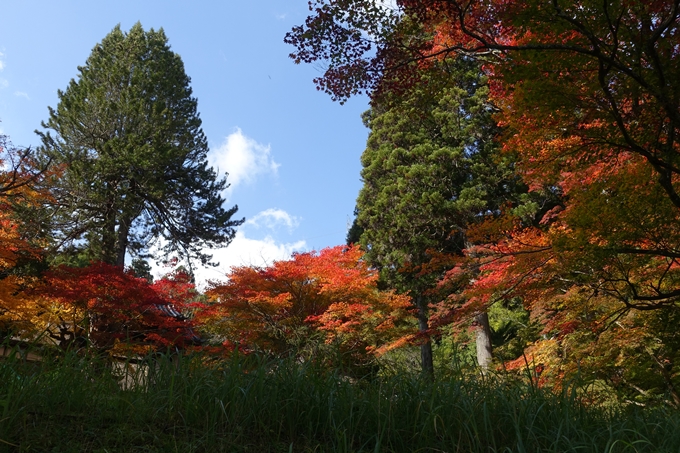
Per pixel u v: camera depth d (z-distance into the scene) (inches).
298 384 130.9
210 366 141.6
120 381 135.0
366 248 731.4
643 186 250.1
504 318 700.0
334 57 272.8
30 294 357.4
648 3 207.9
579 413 137.8
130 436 109.1
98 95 956.6
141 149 916.0
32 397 113.5
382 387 137.5
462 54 282.4
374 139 770.8
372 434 122.7
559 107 232.1
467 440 120.0
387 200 703.7
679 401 222.1
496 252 334.6
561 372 320.5
